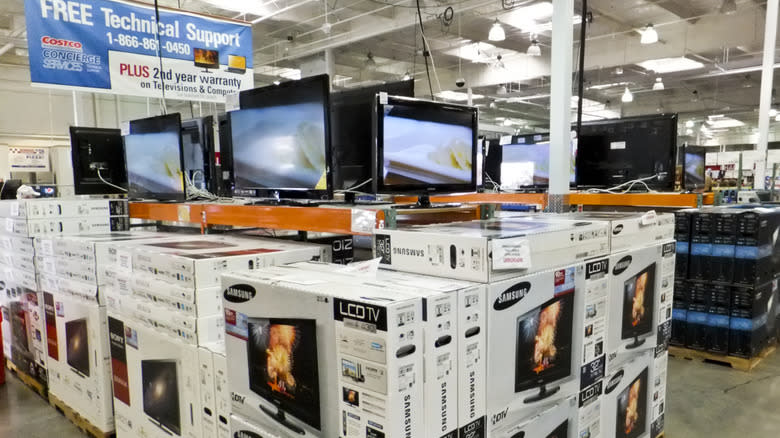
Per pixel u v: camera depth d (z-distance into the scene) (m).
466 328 1.20
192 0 7.54
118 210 3.28
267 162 2.22
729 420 2.82
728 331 3.72
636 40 9.62
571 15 3.27
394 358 1.02
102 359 2.41
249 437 1.41
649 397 2.08
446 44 10.28
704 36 8.91
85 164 3.58
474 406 1.24
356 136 2.35
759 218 3.55
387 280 1.32
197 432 1.77
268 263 1.89
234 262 1.81
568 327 1.53
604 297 1.69
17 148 10.30
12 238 3.23
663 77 12.08
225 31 4.69
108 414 2.46
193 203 2.74
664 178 3.39
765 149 5.93
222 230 3.02
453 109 2.19
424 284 1.24
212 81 4.64
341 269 1.51
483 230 1.47
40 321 3.01
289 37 9.64
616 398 1.83
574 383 1.57
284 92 2.09
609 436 1.81
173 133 2.91
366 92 2.32
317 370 1.18
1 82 10.88
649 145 3.42
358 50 10.96
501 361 1.31
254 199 2.74
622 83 12.81
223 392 1.61
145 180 3.20
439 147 2.15
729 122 19.27
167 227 3.74
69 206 3.09
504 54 11.59
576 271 1.54
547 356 1.46
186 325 1.77
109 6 4.04
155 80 4.30
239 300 1.40
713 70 11.19
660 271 2.05
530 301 1.38
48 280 2.83
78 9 3.89
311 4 8.29
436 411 1.13
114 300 2.23
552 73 3.33
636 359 1.95
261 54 11.25
